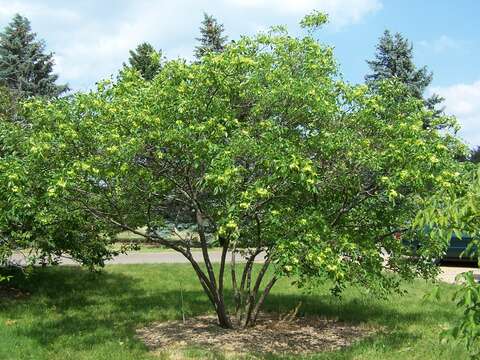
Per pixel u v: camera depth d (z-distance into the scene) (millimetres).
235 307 8812
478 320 3090
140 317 8734
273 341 7188
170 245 7387
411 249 7566
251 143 5801
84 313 9117
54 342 7227
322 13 7164
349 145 6156
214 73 6152
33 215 7816
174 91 6227
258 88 6383
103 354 6586
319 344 7109
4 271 10828
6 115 11219
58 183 5707
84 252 9742
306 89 6172
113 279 12477
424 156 5934
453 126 6930
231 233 5965
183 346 6902
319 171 6496
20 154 7281
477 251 3275
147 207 7242
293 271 5488
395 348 6656
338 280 5766
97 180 6426
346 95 6633
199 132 5945
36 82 31938
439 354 6309
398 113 6945
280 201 6438
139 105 6305
